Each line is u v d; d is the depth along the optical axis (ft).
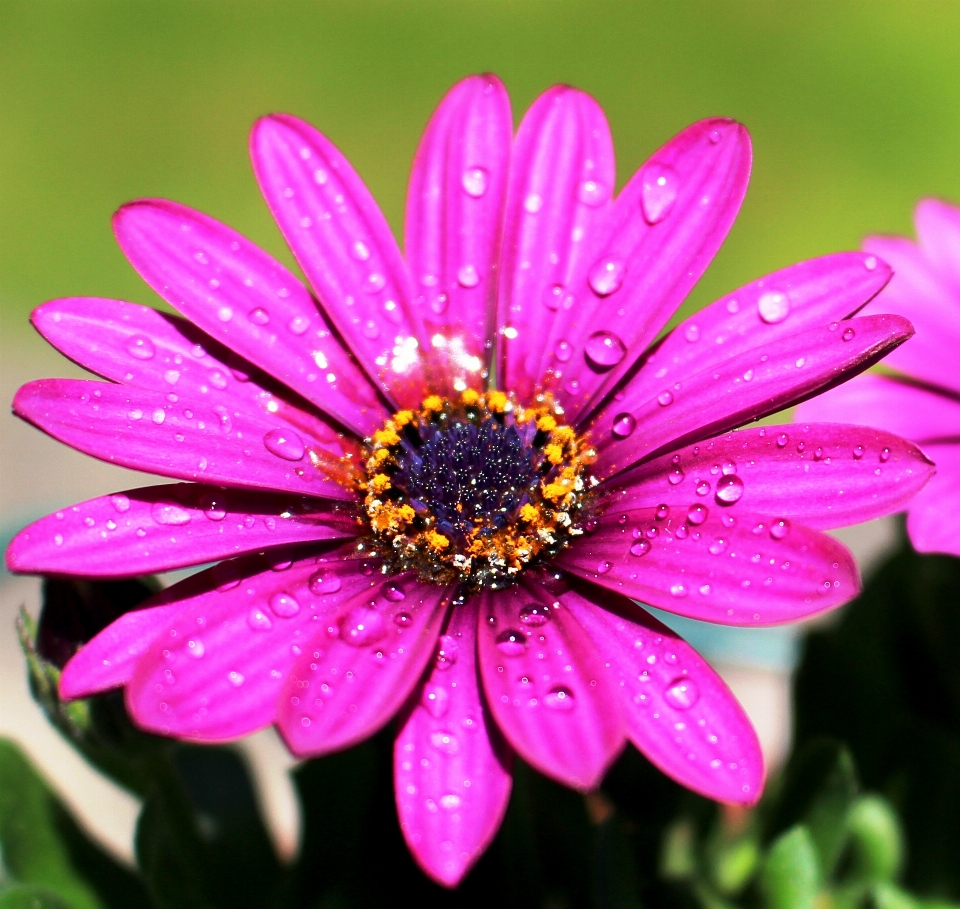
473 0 2.28
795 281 0.91
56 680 0.90
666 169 0.92
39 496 1.20
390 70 2.11
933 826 0.98
